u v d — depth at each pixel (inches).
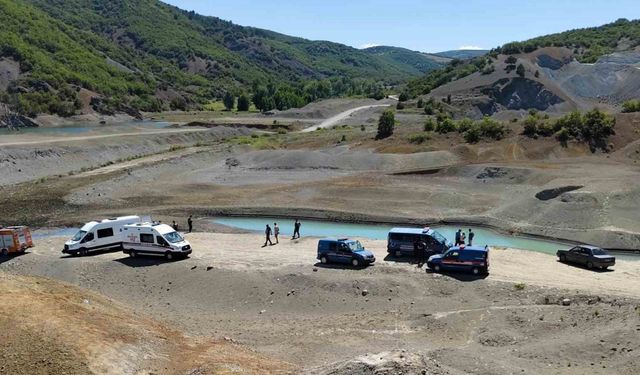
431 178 2753.4
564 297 1239.5
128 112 7165.4
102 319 985.5
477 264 1407.5
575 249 1557.6
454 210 2255.2
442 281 1376.7
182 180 2933.1
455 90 6245.1
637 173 2386.8
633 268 1528.1
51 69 7372.1
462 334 1090.1
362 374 759.7
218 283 1440.7
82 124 6348.4
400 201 2393.0
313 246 1812.3
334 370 789.2
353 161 3152.1
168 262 1605.6
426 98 6318.9
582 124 3142.2
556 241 1884.8
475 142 3309.5
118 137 4330.7
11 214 2370.8
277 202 2470.5
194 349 958.4
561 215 1989.4
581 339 989.2
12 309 932.6
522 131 3287.4
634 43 7436.0
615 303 1184.8
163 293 1434.5
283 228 2170.3
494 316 1139.9
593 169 2539.4
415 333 1103.6
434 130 3725.4
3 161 3179.1
